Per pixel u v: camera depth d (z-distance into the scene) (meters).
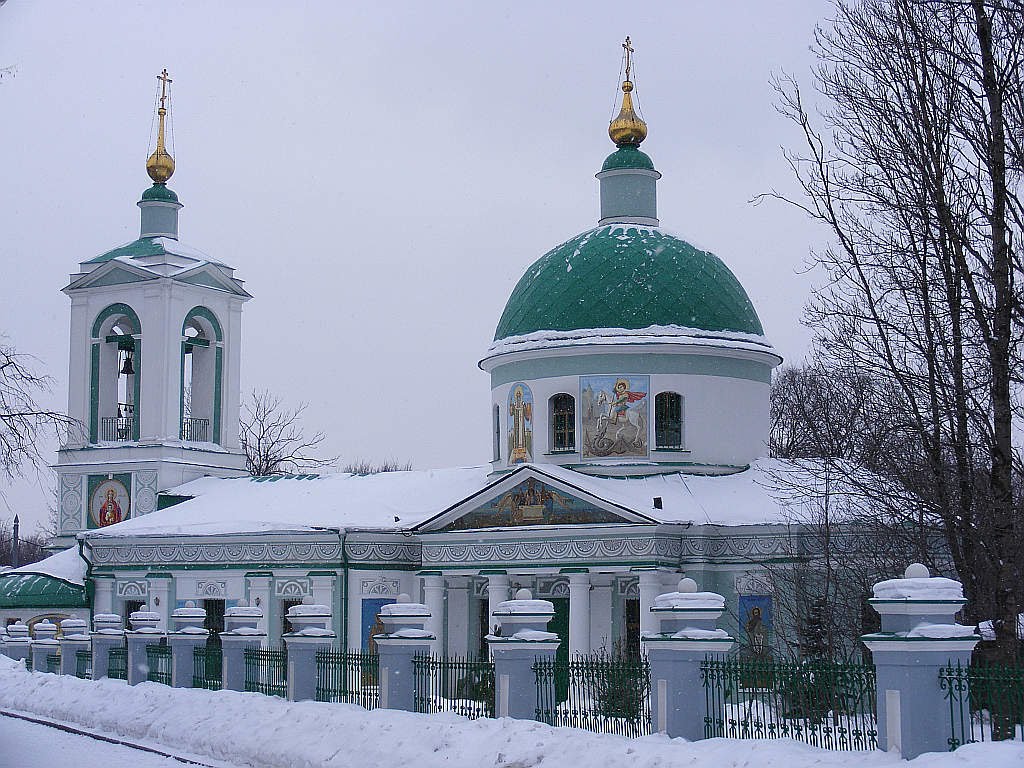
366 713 25.53
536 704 23.89
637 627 38.00
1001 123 23.80
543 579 39.22
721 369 41.38
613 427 40.56
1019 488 25.09
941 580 17.92
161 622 43.53
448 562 39.81
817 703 19.69
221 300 51.66
